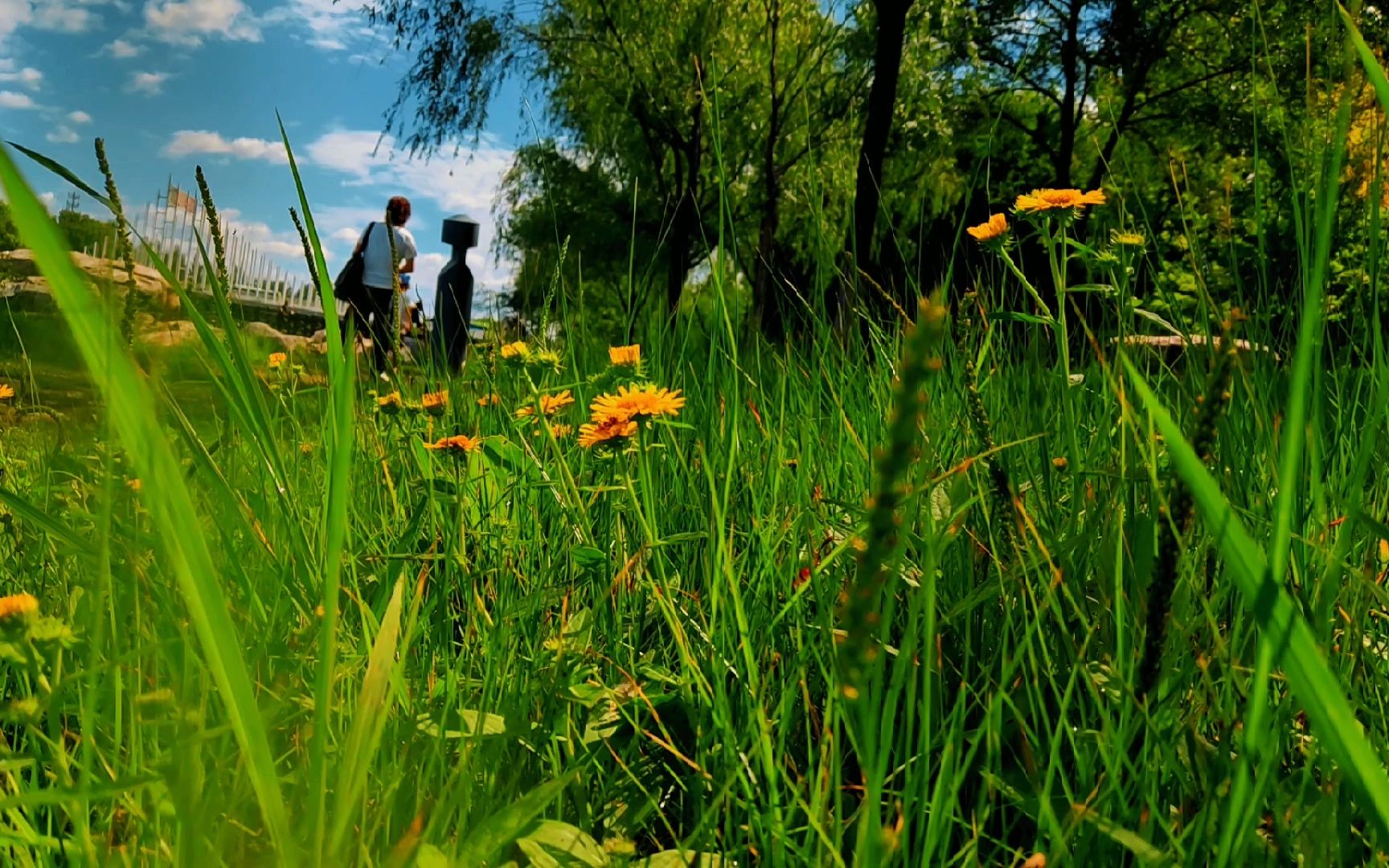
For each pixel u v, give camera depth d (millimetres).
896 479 374
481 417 2082
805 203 15891
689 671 1105
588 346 2307
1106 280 1708
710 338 1745
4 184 354
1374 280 903
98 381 415
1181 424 1220
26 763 733
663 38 17016
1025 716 1050
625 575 1309
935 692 1045
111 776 801
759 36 16219
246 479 1279
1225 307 1228
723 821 977
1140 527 945
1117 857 834
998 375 1775
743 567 1310
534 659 1184
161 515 456
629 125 18875
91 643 743
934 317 362
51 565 1357
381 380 2363
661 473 1789
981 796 814
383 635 664
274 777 525
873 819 568
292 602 1121
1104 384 1446
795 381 1896
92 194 717
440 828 837
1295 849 762
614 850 772
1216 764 728
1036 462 1487
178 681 731
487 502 1706
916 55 16703
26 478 1733
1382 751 793
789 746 1090
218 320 958
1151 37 17938
